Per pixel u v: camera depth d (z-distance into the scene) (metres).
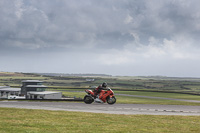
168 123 14.00
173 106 23.59
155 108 21.72
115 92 187.62
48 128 11.38
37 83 122.62
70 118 14.82
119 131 11.25
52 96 115.62
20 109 18.70
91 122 13.56
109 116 16.03
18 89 125.31
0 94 121.88
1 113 16.39
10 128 11.00
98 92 23.67
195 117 16.72
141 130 11.70
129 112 18.84
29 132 10.31
